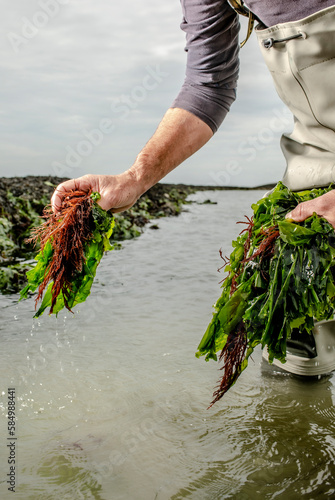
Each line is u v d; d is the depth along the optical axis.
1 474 0.64
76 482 0.63
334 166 0.79
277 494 0.61
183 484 0.63
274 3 0.72
